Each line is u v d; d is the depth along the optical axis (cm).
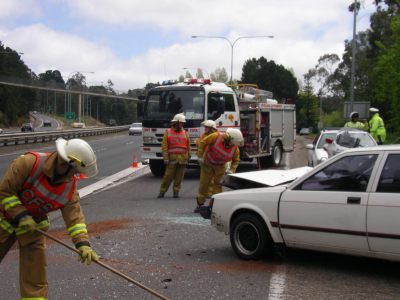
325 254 703
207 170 1030
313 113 11188
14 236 434
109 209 1088
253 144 1867
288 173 787
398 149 576
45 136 3800
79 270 641
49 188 416
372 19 6253
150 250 740
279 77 9844
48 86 10381
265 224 664
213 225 720
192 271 635
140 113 1705
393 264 650
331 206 600
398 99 3509
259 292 555
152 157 1686
